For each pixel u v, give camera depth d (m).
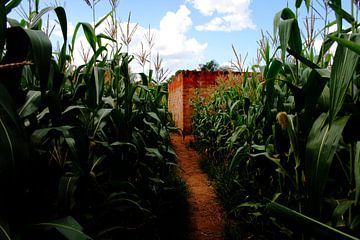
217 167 4.86
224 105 5.21
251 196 2.74
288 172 1.85
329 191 1.55
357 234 1.23
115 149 2.07
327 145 0.99
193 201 3.72
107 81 2.65
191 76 10.82
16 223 0.99
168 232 2.63
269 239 2.26
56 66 1.32
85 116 1.79
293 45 1.54
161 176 3.11
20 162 0.84
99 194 1.89
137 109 2.68
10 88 1.00
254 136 2.82
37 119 1.37
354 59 0.89
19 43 0.95
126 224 2.18
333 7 1.30
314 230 0.77
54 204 1.33
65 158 1.47
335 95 0.93
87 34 1.88
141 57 3.20
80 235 0.98
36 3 1.58
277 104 2.00
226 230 2.71
